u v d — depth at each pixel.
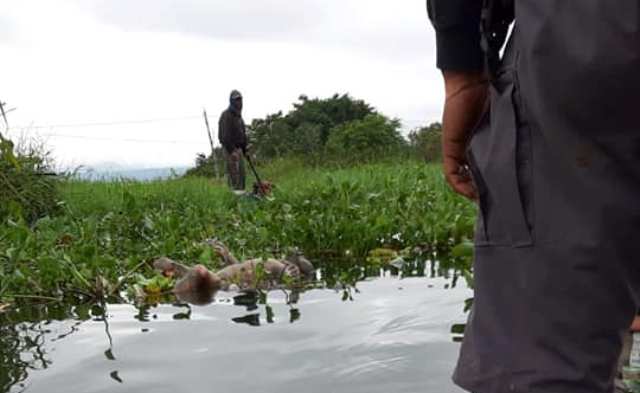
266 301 4.91
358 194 9.79
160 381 3.04
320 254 7.61
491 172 1.58
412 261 6.96
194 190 12.70
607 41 1.35
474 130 1.70
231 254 7.29
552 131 1.46
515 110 1.54
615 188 1.43
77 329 4.17
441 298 4.73
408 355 3.30
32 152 10.16
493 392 1.57
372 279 5.79
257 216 8.82
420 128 24.53
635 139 1.41
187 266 6.53
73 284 5.53
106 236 7.82
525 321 1.54
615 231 1.45
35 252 6.10
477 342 1.62
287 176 17.94
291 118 37.41
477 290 1.65
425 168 13.70
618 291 1.47
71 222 8.44
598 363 1.48
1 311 4.88
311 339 3.67
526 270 1.53
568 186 1.47
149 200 11.77
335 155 21.16
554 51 1.41
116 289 5.53
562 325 1.49
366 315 4.24
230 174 14.77
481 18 1.61
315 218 8.03
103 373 3.19
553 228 1.49
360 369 3.11
